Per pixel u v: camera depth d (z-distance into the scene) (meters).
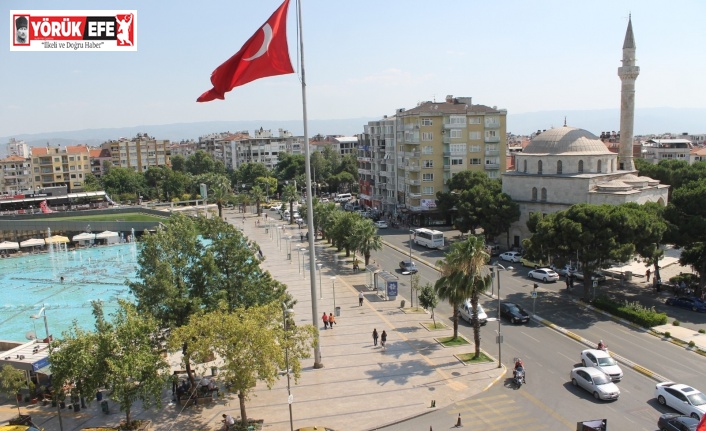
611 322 61.28
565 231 66.44
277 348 37.34
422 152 131.38
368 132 168.50
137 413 43.19
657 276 73.06
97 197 186.50
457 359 51.66
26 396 46.62
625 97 104.94
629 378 46.84
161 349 44.44
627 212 66.81
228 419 39.09
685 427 35.66
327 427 39.72
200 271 48.00
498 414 40.97
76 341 38.41
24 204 174.75
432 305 61.62
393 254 104.75
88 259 116.56
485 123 131.38
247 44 39.38
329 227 113.38
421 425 39.72
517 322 61.88
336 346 56.00
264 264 99.75
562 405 42.16
